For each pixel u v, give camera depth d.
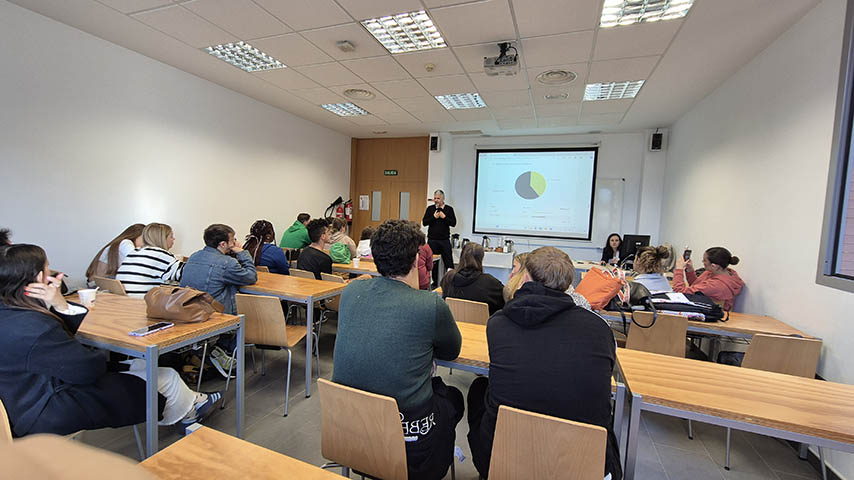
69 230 3.07
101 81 3.22
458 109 4.90
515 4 2.38
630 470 1.24
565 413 1.09
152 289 1.73
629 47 2.90
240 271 2.43
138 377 1.60
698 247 4.00
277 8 2.56
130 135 3.47
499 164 6.51
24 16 2.73
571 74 3.51
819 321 2.05
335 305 3.10
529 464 1.07
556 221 6.23
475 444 1.29
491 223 6.61
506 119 5.30
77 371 1.32
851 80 1.92
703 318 2.35
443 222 5.77
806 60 2.27
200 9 2.62
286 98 4.72
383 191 7.23
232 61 3.64
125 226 3.46
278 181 5.32
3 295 1.24
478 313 2.31
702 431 2.18
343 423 1.17
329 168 6.49
